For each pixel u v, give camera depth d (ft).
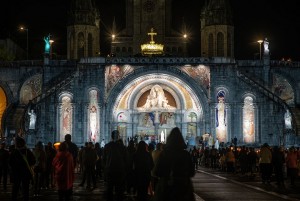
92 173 100.17
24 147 68.69
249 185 109.29
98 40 291.99
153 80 252.83
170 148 43.19
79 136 238.89
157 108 256.93
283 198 84.07
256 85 240.73
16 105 247.91
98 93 240.94
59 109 238.89
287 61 248.52
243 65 247.09
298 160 113.91
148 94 261.03
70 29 285.02
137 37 318.45
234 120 241.35
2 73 248.52
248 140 240.73
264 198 84.02
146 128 261.03
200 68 243.19
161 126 259.80
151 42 271.69
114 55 294.66
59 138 238.48
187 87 244.63
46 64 245.04
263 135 238.89
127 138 245.65
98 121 240.32
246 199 82.69
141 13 319.68
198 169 175.73
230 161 148.77
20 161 67.72
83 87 240.53
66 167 66.69
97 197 85.25
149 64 243.19
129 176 70.95
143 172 67.21
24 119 229.04
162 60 243.60
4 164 95.86
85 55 282.56
